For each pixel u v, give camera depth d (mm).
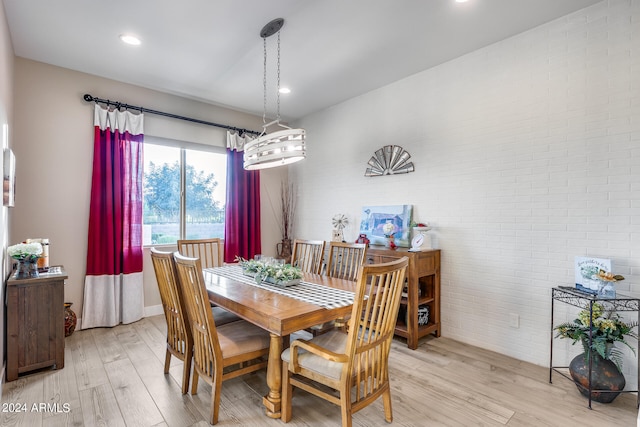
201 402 2148
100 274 3559
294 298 2135
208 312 1865
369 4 2441
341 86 4008
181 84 3891
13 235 3133
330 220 4719
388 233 3732
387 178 3959
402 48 3104
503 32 2850
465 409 2098
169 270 2168
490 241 3043
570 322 2568
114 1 2395
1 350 2293
